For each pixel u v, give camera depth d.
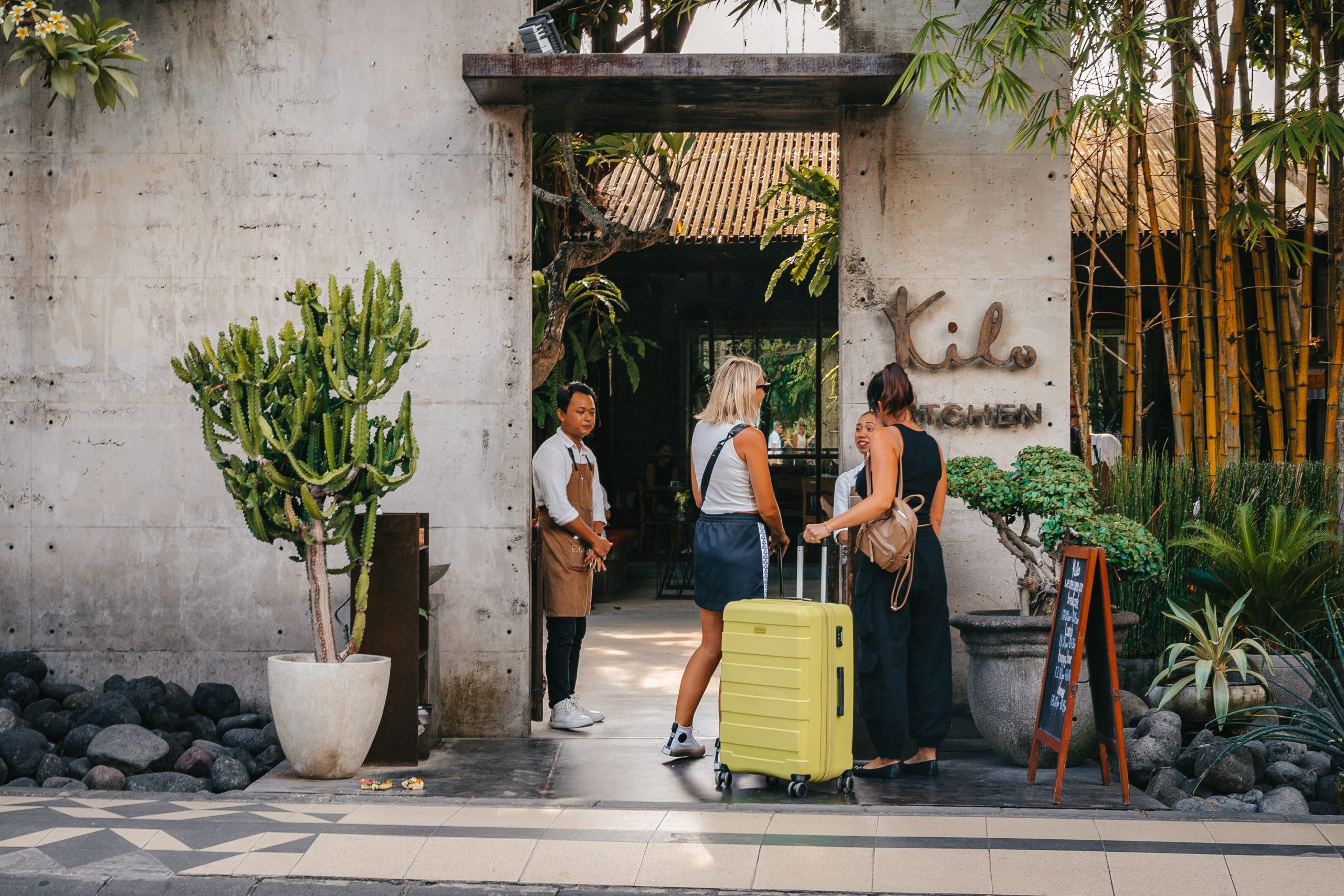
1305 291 6.59
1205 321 6.69
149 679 5.62
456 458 5.86
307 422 4.86
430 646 5.52
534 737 5.78
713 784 4.82
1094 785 4.79
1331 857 3.71
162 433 5.90
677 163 9.89
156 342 5.90
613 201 13.72
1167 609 6.06
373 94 5.87
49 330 5.91
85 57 5.49
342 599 5.76
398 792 4.62
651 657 8.21
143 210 5.90
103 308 5.91
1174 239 10.46
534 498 6.11
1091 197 10.00
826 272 11.36
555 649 6.01
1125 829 4.00
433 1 5.86
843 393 5.89
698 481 5.19
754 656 4.57
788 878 3.56
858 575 4.97
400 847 3.82
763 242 11.63
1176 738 5.01
